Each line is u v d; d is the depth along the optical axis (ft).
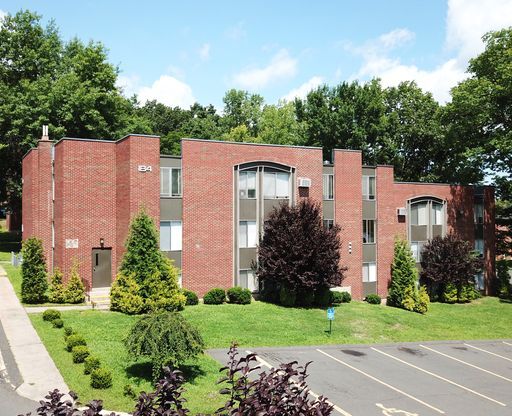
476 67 145.28
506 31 137.90
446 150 194.39
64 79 150.41
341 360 73.26
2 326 73.20
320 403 23.18
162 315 56.18
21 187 160.66
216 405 49.83
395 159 193.57
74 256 96.58
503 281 144.15
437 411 56.44
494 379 70.08
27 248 89.45
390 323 99.40
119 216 99.35
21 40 159.84
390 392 61.41
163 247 98.17
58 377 54.60
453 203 138.92
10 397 49.42
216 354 69.26
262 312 95.25
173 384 25.63
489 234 145.28
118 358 61.11
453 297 130.93
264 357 70.38
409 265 119.85
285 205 102.94
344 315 100.94
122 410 47.14
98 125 156.04
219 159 103.50
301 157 111.75
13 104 146.20
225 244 103.91
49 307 86.28
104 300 92.73
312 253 99.14
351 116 187.62
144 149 95.76
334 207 116.98
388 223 125.59
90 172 98.73
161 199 97.91
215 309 94.53
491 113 137.80
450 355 81.71
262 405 22.40
